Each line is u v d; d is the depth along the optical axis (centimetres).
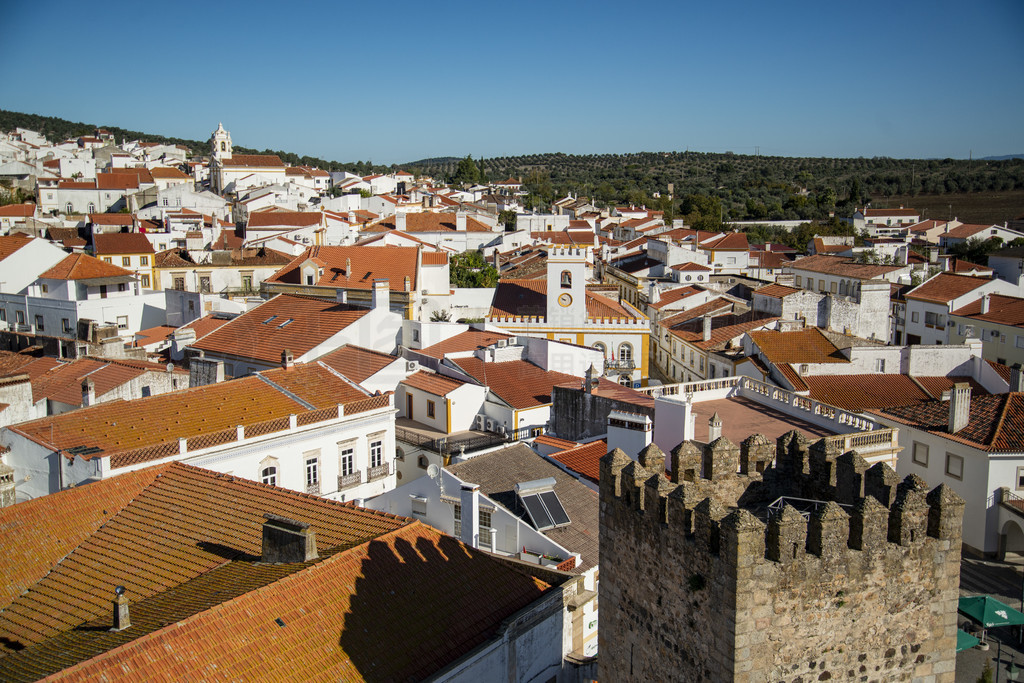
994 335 8956
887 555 1853
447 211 18862
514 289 9406
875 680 1894
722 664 1792
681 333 8956
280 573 2817
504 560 3219
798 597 1788
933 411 5744
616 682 2186
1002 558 5116
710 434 3856
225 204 17100
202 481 3669
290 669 2416
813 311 8362
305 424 4716
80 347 6269
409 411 6394
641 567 2056
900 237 18338
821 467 2170
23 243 9169
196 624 2456
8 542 3241
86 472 3856
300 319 7131
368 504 4378
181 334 7119
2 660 2505
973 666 4184
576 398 5362
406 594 2816
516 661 2855
